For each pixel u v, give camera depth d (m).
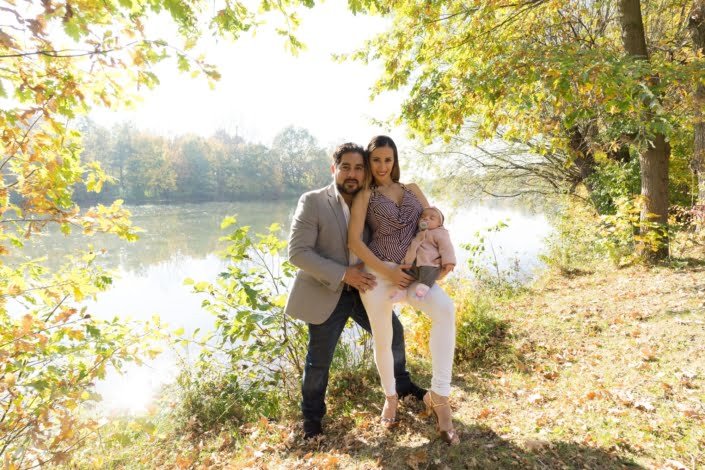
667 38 8.27
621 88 4.56
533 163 13.98
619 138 7.50
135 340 3.07
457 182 14.82
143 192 59.78
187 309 9.73
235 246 4.00
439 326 2.58
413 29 6.59
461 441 2.67
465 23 6.74
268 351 4.07
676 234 7.84
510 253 12.99
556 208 14.24
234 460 2.98
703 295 5.08
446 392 2.61
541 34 7.25
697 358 3.52
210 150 71.38
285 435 3.12
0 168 2.67
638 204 7.29
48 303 3.09
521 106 5.26
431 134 7.39
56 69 2.32
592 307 5.58
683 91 5.42
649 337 4.18
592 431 2.68
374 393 3.62
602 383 3.41
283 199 75.12
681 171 9.92
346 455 2.70
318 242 2.80
